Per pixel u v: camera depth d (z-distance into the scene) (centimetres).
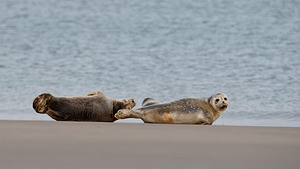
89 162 1176
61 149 1422
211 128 2567
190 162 1203
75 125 2564
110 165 1133
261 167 1127
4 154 1301
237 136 1988
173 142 1678
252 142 1725
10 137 1762
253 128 2669
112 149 1444
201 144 1628
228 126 2828
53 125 2552
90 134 1941
